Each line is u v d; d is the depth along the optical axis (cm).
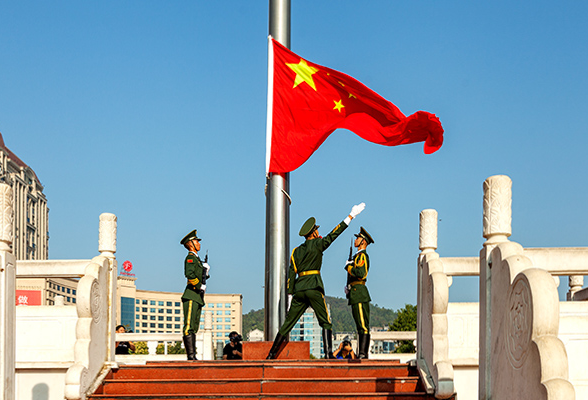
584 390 723
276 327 1331
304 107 1397
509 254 643
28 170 11606
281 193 1384
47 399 967
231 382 902
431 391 841
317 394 846
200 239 1168
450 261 967
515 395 591
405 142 1428
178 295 11288
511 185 707
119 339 1494
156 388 909
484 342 695
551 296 550
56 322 978
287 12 1455
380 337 1406
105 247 1009
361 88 1360
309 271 1109
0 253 700
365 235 1171
